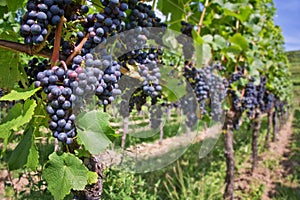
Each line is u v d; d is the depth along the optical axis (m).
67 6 1.53
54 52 1.47
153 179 6.52
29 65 1.72
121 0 1.60
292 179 8.72
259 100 7.63
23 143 1.47
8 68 1.77
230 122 5.93
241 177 8.67
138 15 1.77
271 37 8.27
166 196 5.86
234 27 5.26
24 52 1.53
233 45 4.70
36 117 1.49
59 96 1.39
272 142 14.66
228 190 6.03
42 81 1.40
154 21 2.06
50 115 1.42
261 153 11.74
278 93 11.88
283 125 22.00
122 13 1.55
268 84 8.79
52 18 1.40
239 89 6.24
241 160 10.04
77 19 1.59
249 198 7.30
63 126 1.42
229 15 4.82
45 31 1.40
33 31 1.36
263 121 20.42
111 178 3.36
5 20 3.17
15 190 3.35
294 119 27.41
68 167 1.44
